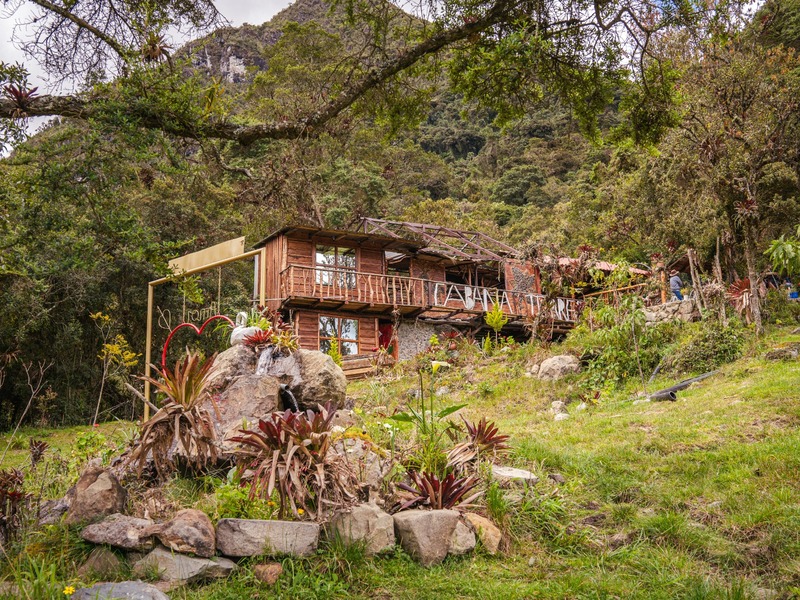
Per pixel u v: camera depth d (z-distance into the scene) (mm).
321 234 23531
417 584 4719
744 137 20391
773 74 23406
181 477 6082
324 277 23625
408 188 57906
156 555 4512
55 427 22141
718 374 12891
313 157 42219
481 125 95188
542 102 10875
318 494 4855
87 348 26328
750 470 6898
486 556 5469
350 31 11883
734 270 20516
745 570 5133
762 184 23234
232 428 6344
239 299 29125
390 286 25672
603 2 9102
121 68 8047
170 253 7742
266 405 6684
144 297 27062
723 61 22812
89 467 5598
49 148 6996
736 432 8430
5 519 4789
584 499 6750
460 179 80938
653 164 29625
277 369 7176
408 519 5223
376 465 5879
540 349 17578
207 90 8219
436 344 19750
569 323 24391
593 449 8453
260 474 4820
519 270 27500
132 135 7285
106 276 25531
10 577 4227
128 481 5660
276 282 23031
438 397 15758
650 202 30953
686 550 5488
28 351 23562
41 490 5758
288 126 8719
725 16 9953
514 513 6102
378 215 45844
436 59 10078
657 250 29234
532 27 9094
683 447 8125
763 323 15961
